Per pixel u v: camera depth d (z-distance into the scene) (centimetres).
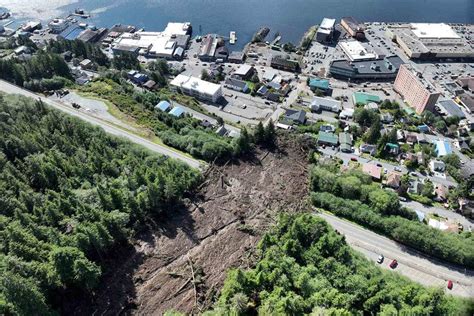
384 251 16912
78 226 14188
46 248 13638
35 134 19112
